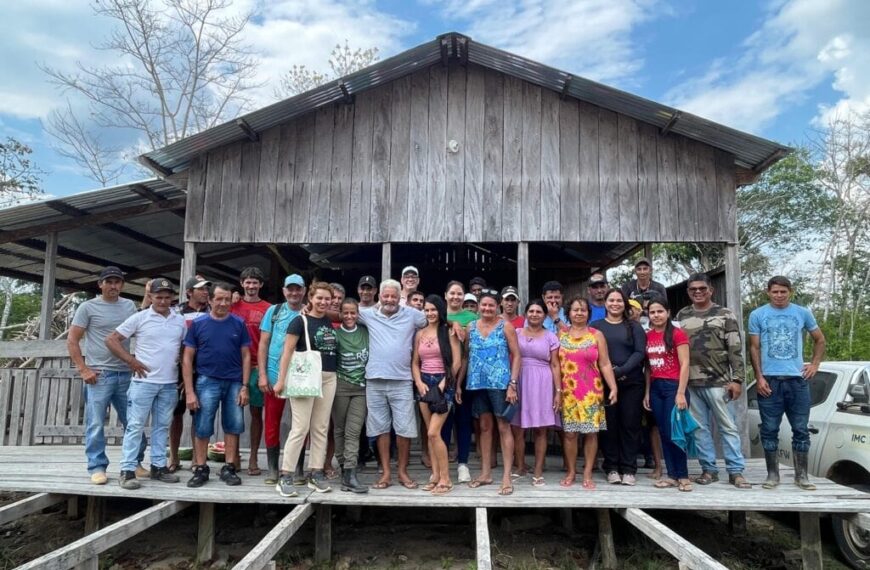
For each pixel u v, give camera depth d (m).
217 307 4.80
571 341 4.93
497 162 6.43
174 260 10.38
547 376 4.86
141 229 8.45
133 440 4.61
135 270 10.80
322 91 6.16
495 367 4.73
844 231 19.88
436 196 6.42
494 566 4.62
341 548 4.95
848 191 19.69
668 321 4.92
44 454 5.98
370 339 4.73
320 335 4.59
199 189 6.52
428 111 6.54
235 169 6.53
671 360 4.86
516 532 5.35
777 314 4.85
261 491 4.57
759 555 5.04
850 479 5.25
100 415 4.77
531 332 5.01
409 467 5.61
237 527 5.42
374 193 6.46
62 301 17.11
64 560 3.37
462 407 5.07
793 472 5.39
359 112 6.56
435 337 4.75
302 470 4.93
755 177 6.46
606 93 5.96
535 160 6.40
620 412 4.96
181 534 5.25
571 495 4.52
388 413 4.73
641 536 5.20
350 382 4.70
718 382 4.83
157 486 4.69
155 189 7.00
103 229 8.17
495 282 10.88
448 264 10.72
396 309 4.74
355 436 4.66
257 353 5.14
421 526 5.46
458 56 6.37
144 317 4.74
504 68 6.30
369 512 5.73
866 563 4.63
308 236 6.43
